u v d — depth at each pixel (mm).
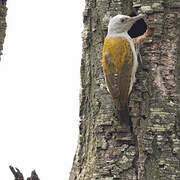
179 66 12750
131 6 13008
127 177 12352
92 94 13211
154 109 12461
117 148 12531
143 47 12750
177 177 12219
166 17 12773
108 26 12820
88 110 13297
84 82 13469
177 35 12773
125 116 12336
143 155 12312
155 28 12656
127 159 12391
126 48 12438
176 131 12461
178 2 12773
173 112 12469
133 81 12414
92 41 13383
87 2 13500
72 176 13625
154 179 12227
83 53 13562
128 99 12539
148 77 12617
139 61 12703
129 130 12492
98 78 13086
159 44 12688
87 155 13117
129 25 12609
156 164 12289
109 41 12625
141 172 12258
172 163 12258
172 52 12703
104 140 12664
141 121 12461
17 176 11961
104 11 13148
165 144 12312
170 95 12578
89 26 13453
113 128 12594
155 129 12352
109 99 12789
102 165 12570
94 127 12945
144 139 12352
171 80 12633
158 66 12656
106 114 12727
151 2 12711
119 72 12328
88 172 12938
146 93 12531
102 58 12820
